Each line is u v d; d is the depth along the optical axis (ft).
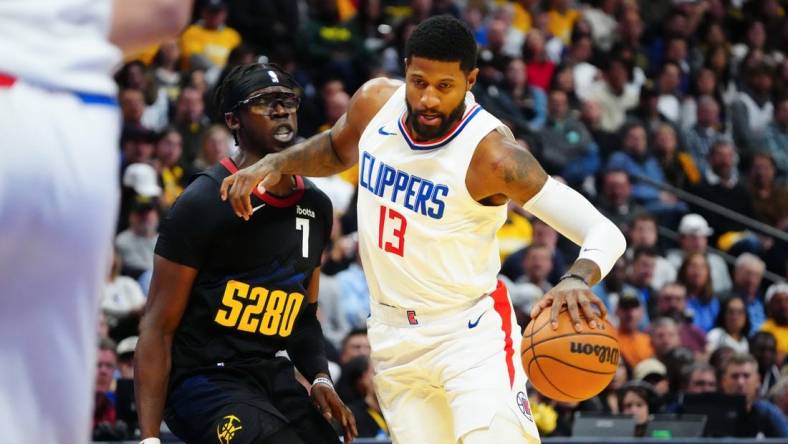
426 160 27.73
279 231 29.91
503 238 78.48
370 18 96.37
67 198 13.21
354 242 68.74
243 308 29.58
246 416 28.48
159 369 29.25
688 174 92.68
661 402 55.31
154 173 67.82
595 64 101.96
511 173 26.91
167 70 81.05
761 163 93.50
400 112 28.68
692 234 81.10
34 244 13.10
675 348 61.26
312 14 94.53
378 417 51.47
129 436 44.29
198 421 29.07
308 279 31.07
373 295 29.78
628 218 81.71
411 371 29.25
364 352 55.67
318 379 31.04
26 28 13.32
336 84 83.46
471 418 27.73
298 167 29.73
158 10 14.01
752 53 107.34
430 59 26.53
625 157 89.10
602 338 26.07
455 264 28.14
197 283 29.63
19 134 12.93
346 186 74.18
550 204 27.14
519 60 91.09
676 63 104.58
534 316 26.78
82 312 13.64
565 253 77.41
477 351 28.40
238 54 79.71
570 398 26.66
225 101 30.83
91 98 13.58
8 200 12.82
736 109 103.30
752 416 55.36
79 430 13.84
